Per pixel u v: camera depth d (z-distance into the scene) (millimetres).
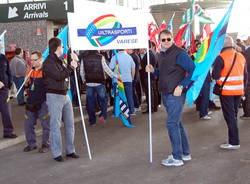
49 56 5113
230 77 5379
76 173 4719
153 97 9305
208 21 12898
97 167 4934
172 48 4672
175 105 4680
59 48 5160
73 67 5344
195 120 8094
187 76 4535
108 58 10656
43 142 5875
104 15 5238
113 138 6695
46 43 14578
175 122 4734
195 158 5133
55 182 4422
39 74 5711
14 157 5652
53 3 14125
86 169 4867
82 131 7441
